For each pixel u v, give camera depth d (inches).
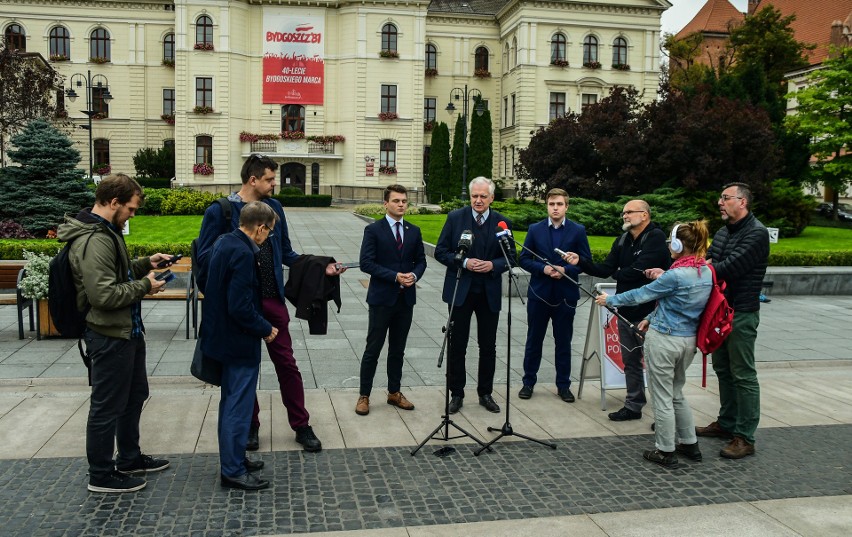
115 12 1763.0
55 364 303.1
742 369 221.9
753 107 949.2
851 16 1926.7
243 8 1658.5
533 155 1077.1
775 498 191.0
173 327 386.9
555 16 1770.4
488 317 255.8
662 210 832.3
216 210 206.2
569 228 272.4
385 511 178.5
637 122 978.1
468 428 240.8
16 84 1154.7
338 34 1715.1
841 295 572.4
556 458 216.5
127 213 184.1
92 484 183.3
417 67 1726.1
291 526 169.6
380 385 289.6
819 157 1278.3
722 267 220.8
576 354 355.9
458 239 255.0
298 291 225.6
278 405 259.9
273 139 1688.0
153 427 232.2
